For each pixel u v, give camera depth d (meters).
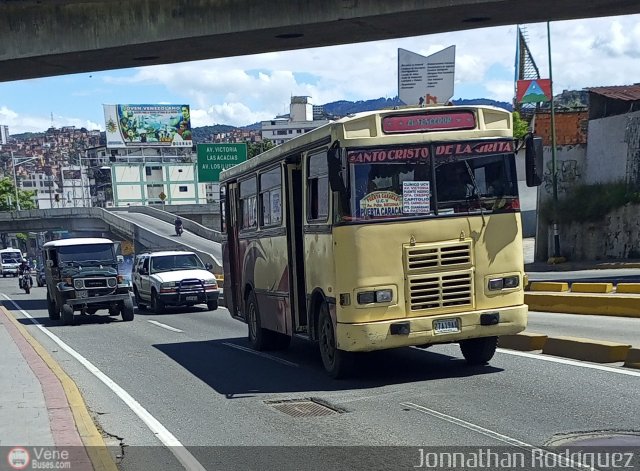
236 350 14.88
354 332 9.68
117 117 130.75
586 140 39.38
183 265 26.81
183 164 128.00
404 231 9.84
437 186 10.01
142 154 138.00
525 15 23.50
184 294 25.22
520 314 10.19
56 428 7.81
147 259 27.12
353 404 9.07
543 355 11.55
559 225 36.91
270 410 9.12
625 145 35.81
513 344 12.41
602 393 8.63
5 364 12.62
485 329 10.02
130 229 69.94
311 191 10.97
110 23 23.75
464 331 9.94
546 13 23.39
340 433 7.76
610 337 12.82
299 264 11.80
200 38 23.59
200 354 14.57
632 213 33.38
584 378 9.52
